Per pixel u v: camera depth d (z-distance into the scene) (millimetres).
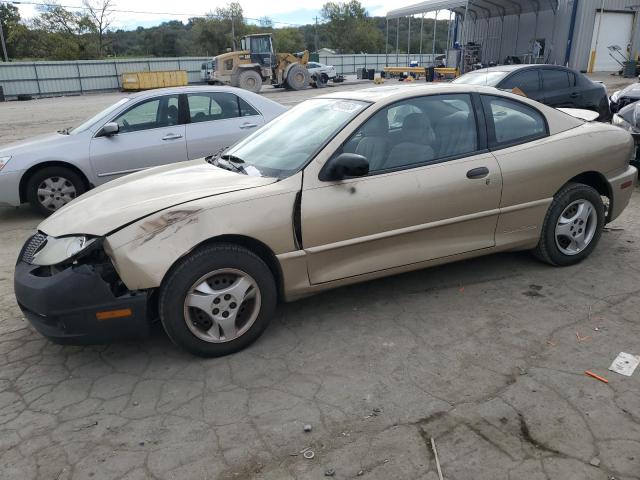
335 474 2344
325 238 3391
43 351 3496
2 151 6480
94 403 2920
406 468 2359
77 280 2961
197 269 3072
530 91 9602
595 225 4398
